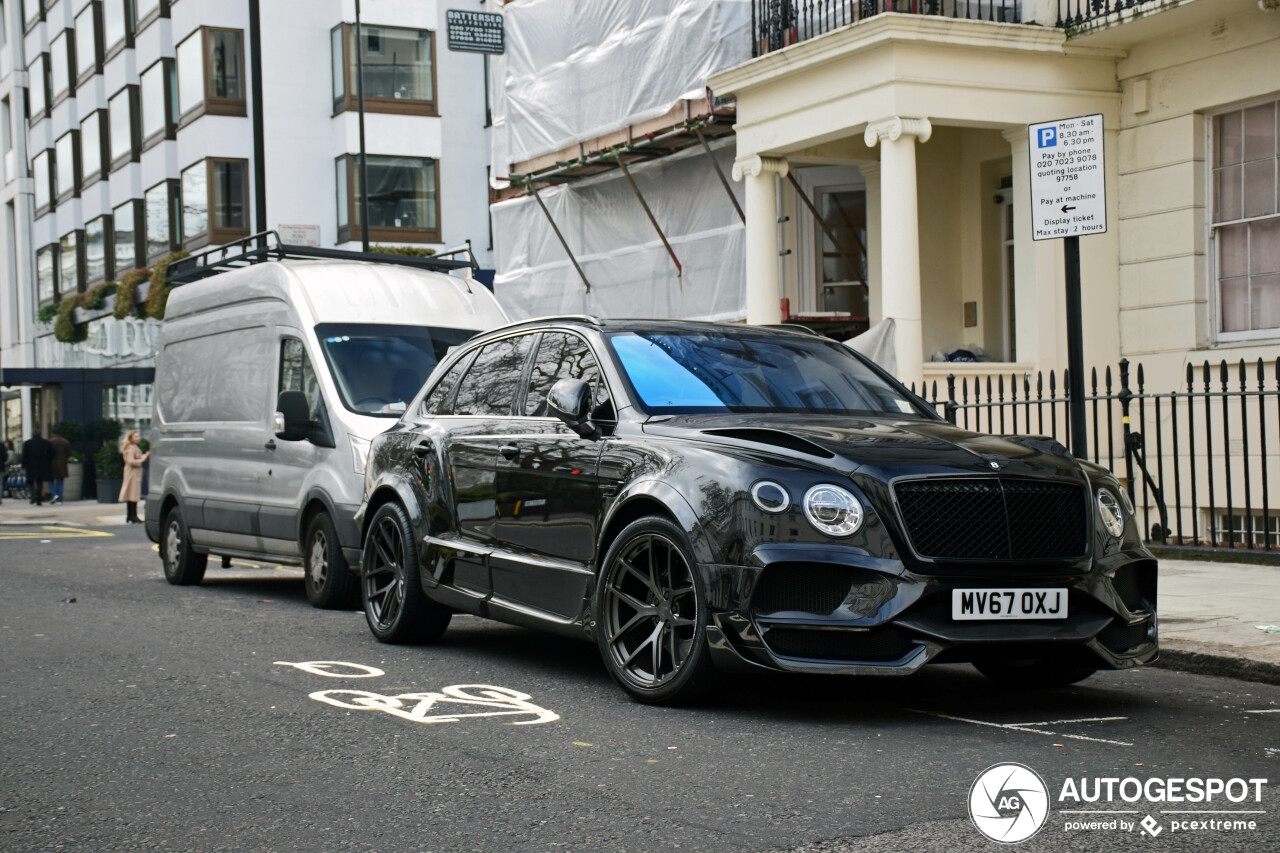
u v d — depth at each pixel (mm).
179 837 4059
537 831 4051
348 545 9672
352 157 31891
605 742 5234
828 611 5328
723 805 4305
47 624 9141
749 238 16594
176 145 34094
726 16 17453
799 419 6227
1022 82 14641
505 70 22141
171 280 13906
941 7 14984
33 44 45250
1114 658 5719
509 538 6953
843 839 3938
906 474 5406
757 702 6043
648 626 6070
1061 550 5605
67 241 42438
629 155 19516
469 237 33219
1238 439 13641
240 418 11430
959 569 5391
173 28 33312
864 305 17578
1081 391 8164
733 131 17969
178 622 9211
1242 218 13844
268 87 31906
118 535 21750
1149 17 13758
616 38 19375
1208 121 14180
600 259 21203
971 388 14594
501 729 5504
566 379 6762
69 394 40375
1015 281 14969
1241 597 8961
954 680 6711
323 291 10883
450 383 8133
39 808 4410
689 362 6734
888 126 14242
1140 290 14758
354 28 31938
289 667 7164
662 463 5883
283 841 3998
